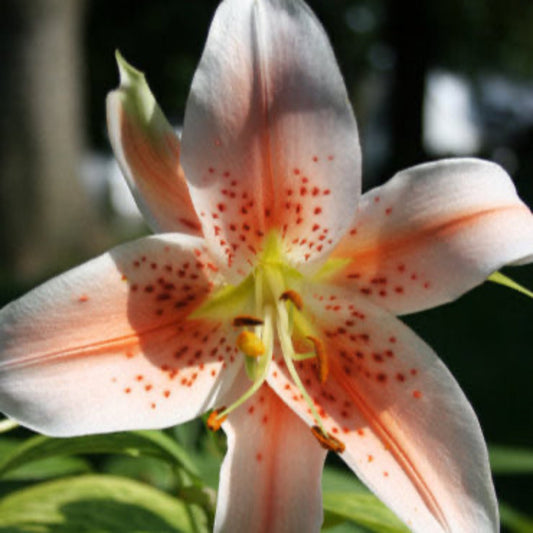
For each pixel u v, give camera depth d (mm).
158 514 749
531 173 4113
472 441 650
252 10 633
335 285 677
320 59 636
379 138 6527
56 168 3270
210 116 637
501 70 6148
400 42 5055
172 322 666
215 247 663
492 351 2078
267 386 680
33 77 3209
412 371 665
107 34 5742
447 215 653
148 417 650
